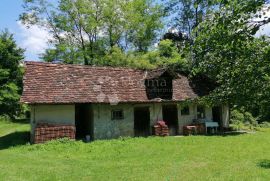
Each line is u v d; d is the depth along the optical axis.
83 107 26.28
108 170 13.41
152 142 21.66
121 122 25.14
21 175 12.70
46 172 13.20
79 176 12.43
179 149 18.64
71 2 40.62
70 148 19.53
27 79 23.27
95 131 24.00
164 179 11.49
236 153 16.81
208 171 12.60
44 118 22.34
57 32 42.00
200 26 5.35
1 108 40.28
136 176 12.10
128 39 44.59
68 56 41.09
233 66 5.12
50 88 23.30
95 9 41.66
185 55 5.57
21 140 23.06
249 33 4.56
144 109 26.31
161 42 38.44
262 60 4.73
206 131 27.81
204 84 30.33
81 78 25.22
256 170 12.47
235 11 4.64
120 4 42.28
